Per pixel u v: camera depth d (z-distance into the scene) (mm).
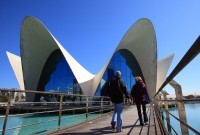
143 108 6871
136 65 30906
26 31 26625
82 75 28391
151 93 30000
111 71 28438
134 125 6855
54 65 29422
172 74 2461
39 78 30672
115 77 5754
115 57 29500
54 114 18438
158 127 6145
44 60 30453
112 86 5699
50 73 29641
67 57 27625
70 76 27453
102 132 5496
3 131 3527
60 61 29016
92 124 7211
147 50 29344
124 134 5160
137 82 6805
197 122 3080
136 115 10984
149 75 30031
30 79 29375
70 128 6207
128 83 29234
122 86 5652
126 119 8891
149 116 10062
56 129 5598
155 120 8008
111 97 5719
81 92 25875
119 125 5562
